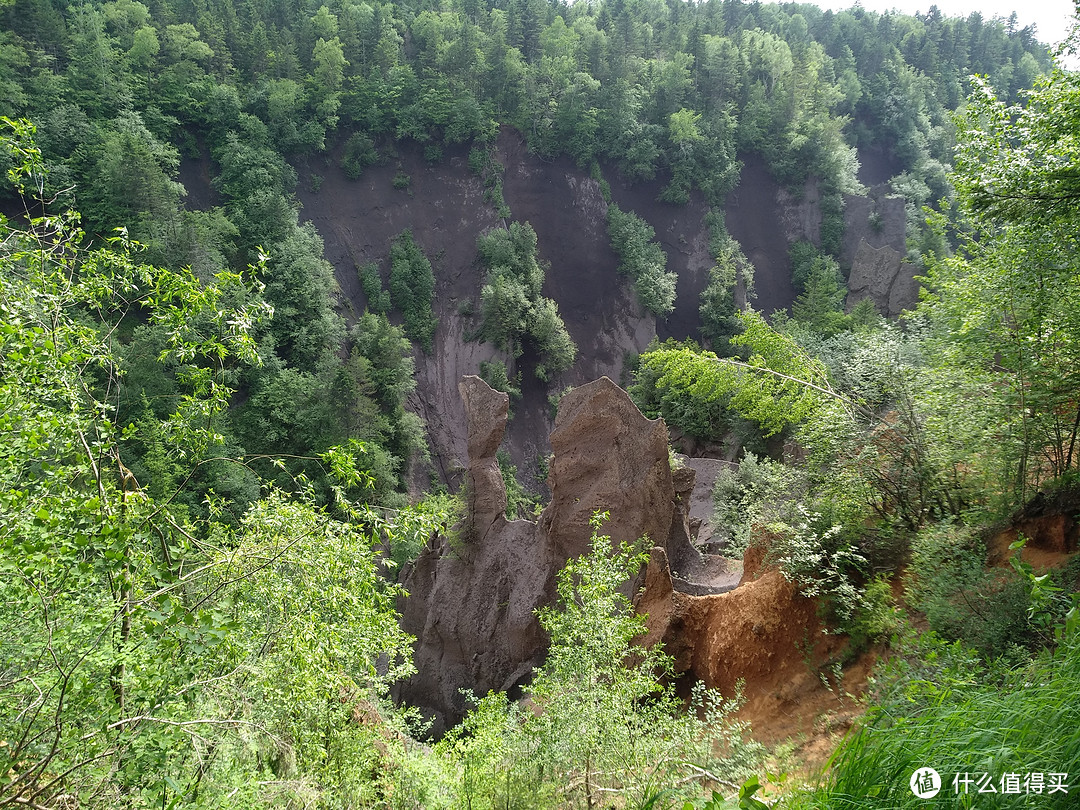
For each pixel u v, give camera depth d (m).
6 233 8.41
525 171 91.31
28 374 7.31
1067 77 10.95
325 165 85.00
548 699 10.84
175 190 67.38
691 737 10.07
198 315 9.55
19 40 71.69
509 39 106.94
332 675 8.75
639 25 111.31
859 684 12.28
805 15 140.75
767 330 20.58
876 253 72.06
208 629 6.22
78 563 6.03
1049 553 10.80
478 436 28.20
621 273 86.50
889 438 14.27
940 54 125.44
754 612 14.67
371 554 9.54
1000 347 12.66
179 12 89.62
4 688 5.96
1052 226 11.33
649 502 22.52
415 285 79.56
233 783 7.04
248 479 38.00
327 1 99.44
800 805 5.11
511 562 26.75
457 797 9.81
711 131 96.00
